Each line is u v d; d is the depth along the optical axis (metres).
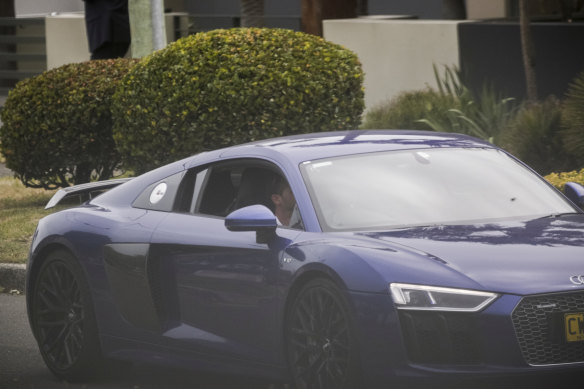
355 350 12.80
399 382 12.50
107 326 17.25
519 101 41.78
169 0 68.44
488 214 14.73
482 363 12.22
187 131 29.78
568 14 47.03
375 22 46.19
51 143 34.22
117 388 16.97
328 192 14.79
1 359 19.34
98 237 17.33
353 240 13.55
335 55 30.44
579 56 40.28
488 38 42.53
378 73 46.22
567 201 15.64
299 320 13.84
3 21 66.31
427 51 44.50
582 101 33.72
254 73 29.45
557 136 34.19
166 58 30.23
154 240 16.36
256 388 16.03
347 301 12.86
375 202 14.69
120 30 49.03
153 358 16.48
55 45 59.84
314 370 13.67
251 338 14.79
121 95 31.12
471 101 38.50
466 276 12.50
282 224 15.46
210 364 15.50
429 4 62.59
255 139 29.64
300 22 57.47
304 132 30.02
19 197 37.81
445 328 12.30
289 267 13.94
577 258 12.87
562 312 12.30
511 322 12.16
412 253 13.02
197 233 15.80
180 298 16.05
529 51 38.00
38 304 18.38
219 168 16.56
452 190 15.14
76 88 33.88
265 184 16.16
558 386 12.33
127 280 16.72
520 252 13.02
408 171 15.38
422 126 38.44
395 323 12.47
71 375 17.67
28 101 34.25
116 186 19.39
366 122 40.03
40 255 18.38
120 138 31.44
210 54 29.70
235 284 14.93
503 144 35.38
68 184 35.84
